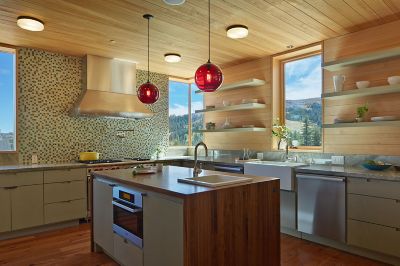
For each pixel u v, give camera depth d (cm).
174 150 637
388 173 300
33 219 390
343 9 310
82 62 497
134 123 573
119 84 511
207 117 601
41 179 398
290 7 305
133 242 256
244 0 289
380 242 290
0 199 365
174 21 340
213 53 470
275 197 251
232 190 218
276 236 250
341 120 370
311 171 349
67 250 334
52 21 338
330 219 330
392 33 344
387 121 323
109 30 368
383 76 350
